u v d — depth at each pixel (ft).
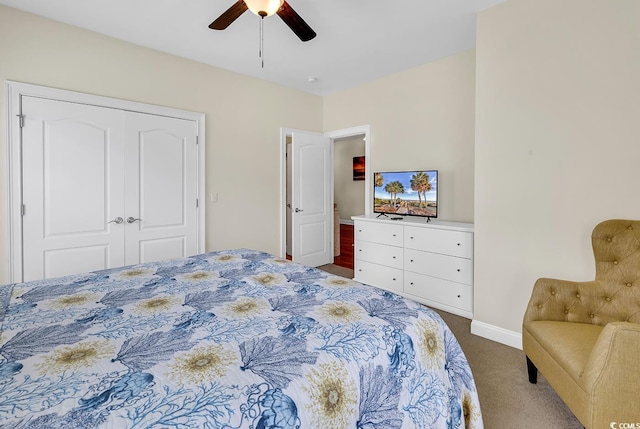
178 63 10.75
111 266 9.59
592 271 6.59
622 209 6.22
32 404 2.25
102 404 2.27
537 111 7.20
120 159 9.64
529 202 7.39
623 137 6.17
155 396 2.39
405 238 10.77
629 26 6.06
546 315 5.98
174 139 10.72
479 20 8.10
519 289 7.62
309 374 2.83
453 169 10.89
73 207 8.92
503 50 7.68
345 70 12.17
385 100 12.91
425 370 3.76
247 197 12.85
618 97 6.20
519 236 7.57
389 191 12.07
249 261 6.83
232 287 5.07
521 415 5.36
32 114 8.22
